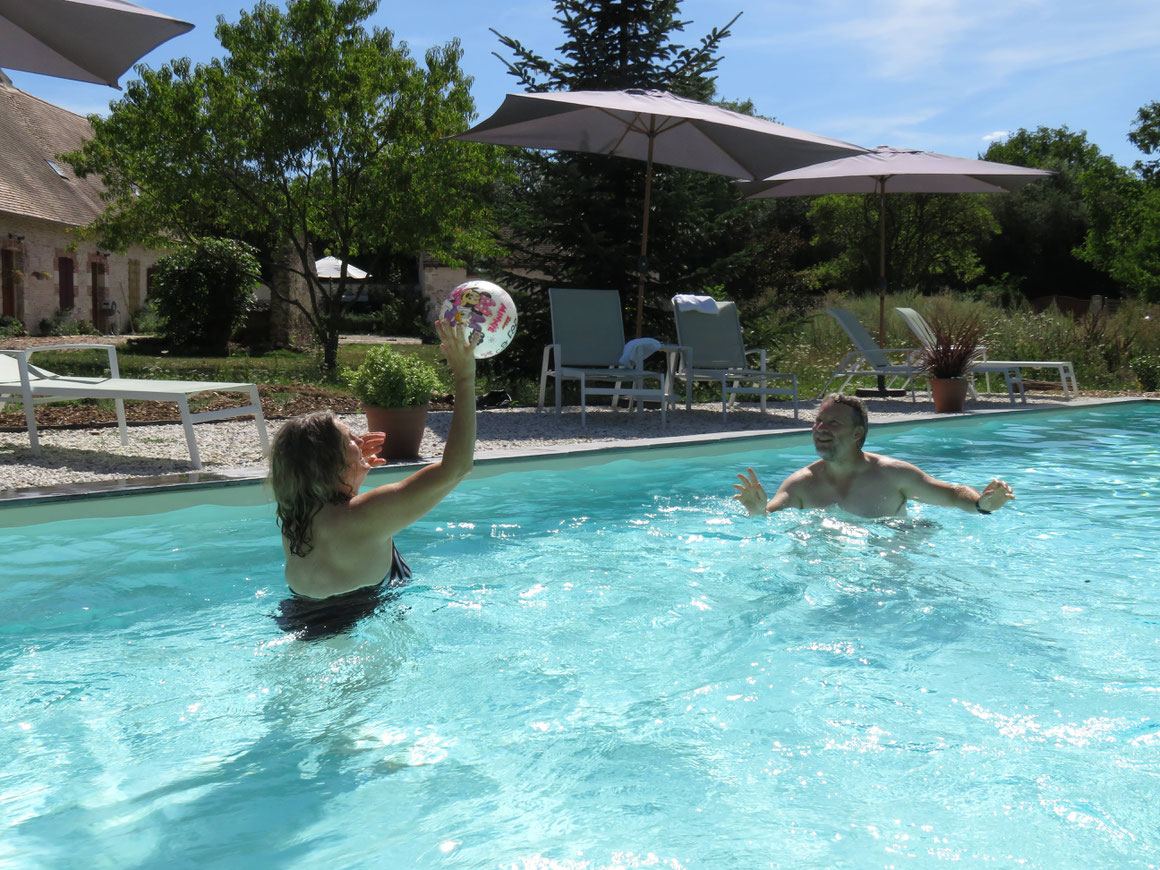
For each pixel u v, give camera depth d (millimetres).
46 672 2807
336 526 2928
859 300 22578
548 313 12148
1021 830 1933
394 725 2469
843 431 4570
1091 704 2588
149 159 14711
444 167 14898
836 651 3008
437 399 10664
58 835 1939
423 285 34000
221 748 2340
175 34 6117
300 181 15445
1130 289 33188
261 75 14523
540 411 10109
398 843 1911
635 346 9766
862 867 1801
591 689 2707
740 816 2002
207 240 20250
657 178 12289
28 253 23875
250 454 6781
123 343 20797
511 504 5375
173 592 3605
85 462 6285
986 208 36812
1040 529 4668
